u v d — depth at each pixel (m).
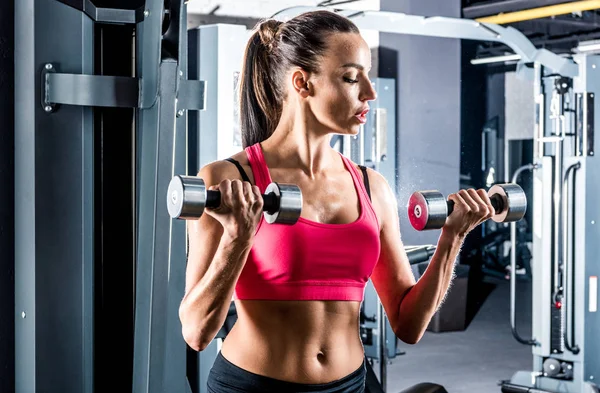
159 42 1.53
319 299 1.23
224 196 1.10
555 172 4.04
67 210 1.69
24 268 1.69
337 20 1.28
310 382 1.23
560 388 4.10
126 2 1.71
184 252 1.80
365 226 1.27
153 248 1.55
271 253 1.20
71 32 1.65
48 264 1.67
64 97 1.63
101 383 1.76
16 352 1.72
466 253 8.30
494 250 9.29
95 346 1.75
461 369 5.02
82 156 1.69
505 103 10.40
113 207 1.75
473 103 10.20
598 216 4.03
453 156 6.43
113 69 1.74
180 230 1.79
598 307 4.05
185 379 1.83
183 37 1.60
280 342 1.22
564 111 4.00
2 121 1.67
